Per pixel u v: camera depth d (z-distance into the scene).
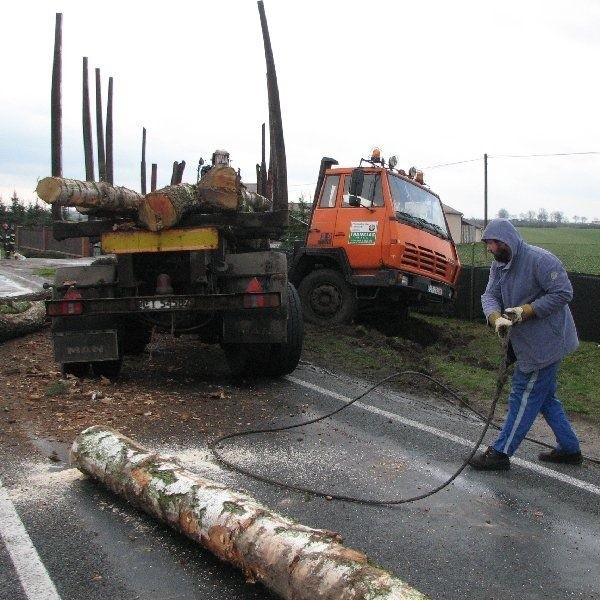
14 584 3.13
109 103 7.39
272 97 6.50
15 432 5.21
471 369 8.72
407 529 3.88
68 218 7.37
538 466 5.11
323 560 2.82
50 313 6.72
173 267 7.07
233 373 7.78
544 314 4.79
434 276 10.85
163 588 3.13
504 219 5.00
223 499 3.45
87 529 3.67
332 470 4.76
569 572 3.46
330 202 10.73
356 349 9.38
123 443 4.23
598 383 8.34
